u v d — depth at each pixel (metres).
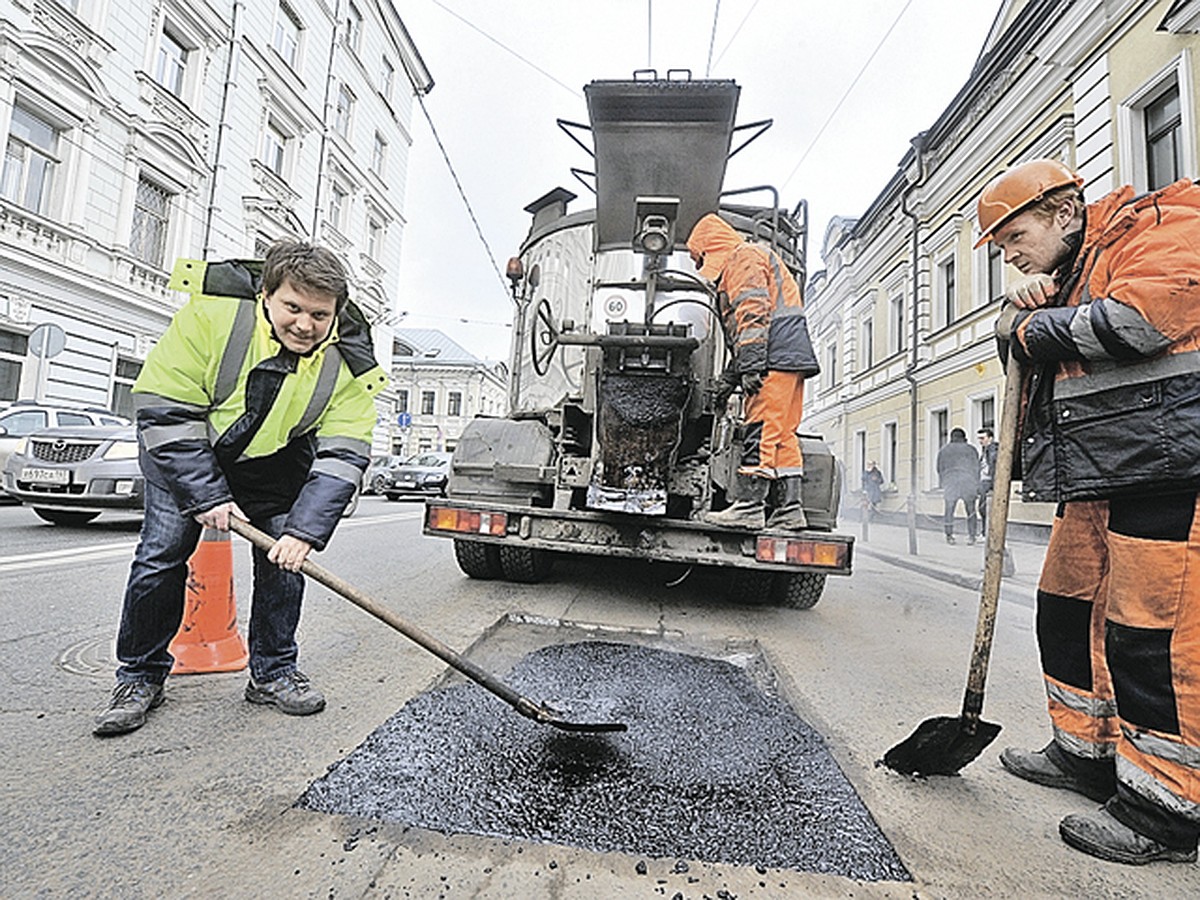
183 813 1.46
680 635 3.35
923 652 3.26
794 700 2.47
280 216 18.05
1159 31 7.79
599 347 4.00
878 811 1.64
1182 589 1.47
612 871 1.33
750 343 3.48
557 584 4.54
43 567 4.27
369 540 6.77
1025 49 10.56
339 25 20.56
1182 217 1.50
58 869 1.25
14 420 8.05
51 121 11.82
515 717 2.13
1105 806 1.57
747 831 1.51
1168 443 1.47
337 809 1.50
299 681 2.14
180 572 2.05
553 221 5.07
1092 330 1.53
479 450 4.33
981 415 11.98
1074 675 1.82
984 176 11.88
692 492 3.92
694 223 4.41
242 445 2.02
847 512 18.09
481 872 1.30
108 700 2.11
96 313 12.60
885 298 16.20
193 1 14.67
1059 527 1.90
